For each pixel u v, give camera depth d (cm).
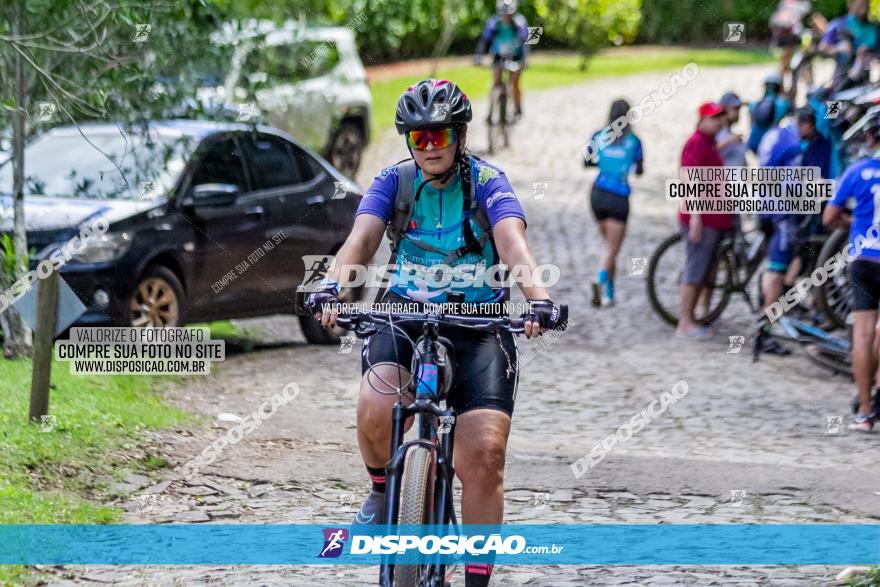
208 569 804
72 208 1398
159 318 1406
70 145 1508
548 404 1317
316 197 1622
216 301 1485
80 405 1116
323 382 1402
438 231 684
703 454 1125
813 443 1167
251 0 1745
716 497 979
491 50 3028
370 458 688
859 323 1222
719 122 1622
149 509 929
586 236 2270
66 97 1338
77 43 1363
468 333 685
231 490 984
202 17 1491
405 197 682
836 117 1554
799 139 1562
